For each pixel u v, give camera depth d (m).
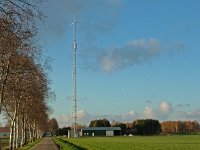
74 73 177.62
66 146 71.81
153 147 79.62
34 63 49.03
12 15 21.88
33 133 150.88
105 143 99.19
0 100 46.97
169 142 109.56
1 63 42.41
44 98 80.38
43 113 117.25
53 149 75.38
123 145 88.06
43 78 61.44
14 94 55.22
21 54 42.41
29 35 26.81
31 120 122.75
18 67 45.78
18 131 82.56
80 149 67.12
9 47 27.97
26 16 22.08
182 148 76.06
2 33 23.84
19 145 86.69
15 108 68.56
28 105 83.56
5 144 109.94
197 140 127.94
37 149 75.38
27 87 56.34
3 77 47.03
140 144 94.75
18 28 23.53
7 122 94.88
